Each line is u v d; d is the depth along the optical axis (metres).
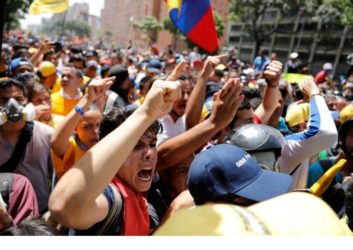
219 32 43.81
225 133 2.79
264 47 57.44
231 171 1.27
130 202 1.48
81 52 10.62
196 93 2.66
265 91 3.00
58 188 1.04
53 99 4.34
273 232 0.65
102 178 1.04
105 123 1.82
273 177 1.32
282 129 3.78
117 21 72.38
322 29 40.03
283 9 38.88
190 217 0.67
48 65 5.36
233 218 0.66
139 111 1.12
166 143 1.86
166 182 2.13
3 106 2.54
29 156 2.68
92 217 1.21
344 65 42.00
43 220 1.48
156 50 22.23
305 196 0.76
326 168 2.72
